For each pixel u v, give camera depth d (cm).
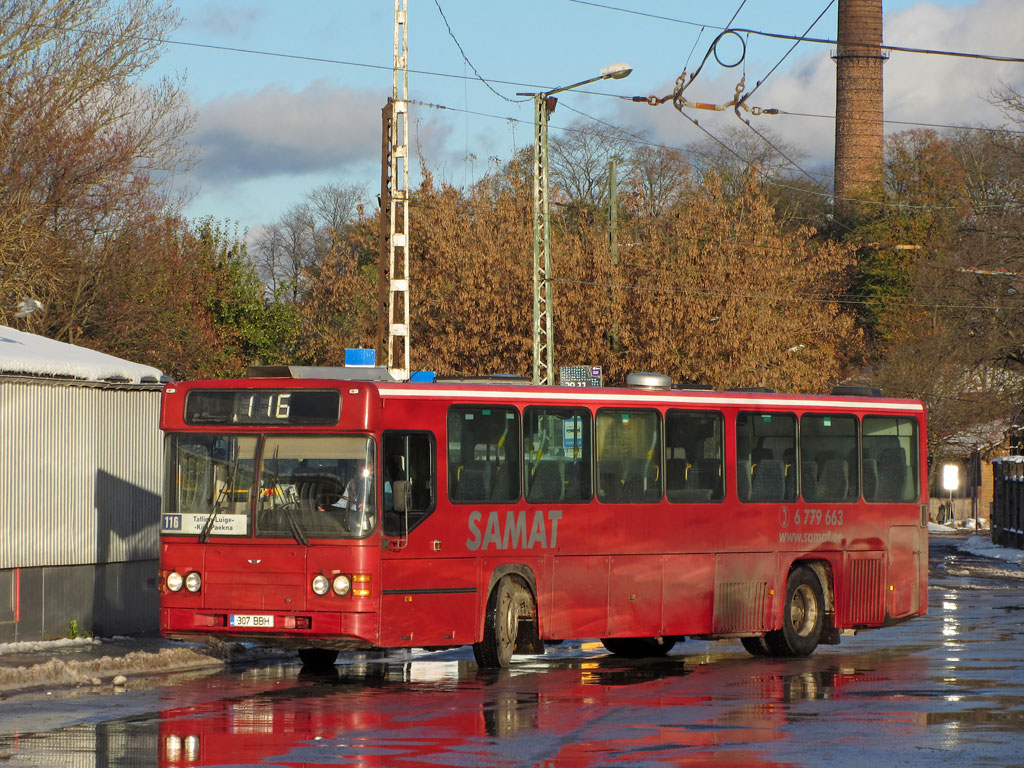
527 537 3391
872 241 17525
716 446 3828
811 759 2098
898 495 4266
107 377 3938
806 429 4047
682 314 10488
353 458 3084
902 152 18512
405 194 6178
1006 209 11994
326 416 3102
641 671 3412
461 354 10700
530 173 12025
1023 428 12412
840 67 19525
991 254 11444
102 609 3909
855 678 3219
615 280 10381
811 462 4053
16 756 2100
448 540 3225
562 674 3309
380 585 3070
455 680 3148
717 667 3531
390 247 6191
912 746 2216
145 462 4112
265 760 2080
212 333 9331
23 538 3600
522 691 2945
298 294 15438
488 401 3344
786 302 11344
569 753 2152
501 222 11088
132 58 7525
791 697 2852
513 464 3384
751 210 11712
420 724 2444
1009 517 10494
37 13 7256
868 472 4194
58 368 3716
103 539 3912
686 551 3725
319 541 3055
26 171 7250
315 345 11506
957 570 7962
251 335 10019
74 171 7412
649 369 10519
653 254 10931
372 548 3061
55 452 3728
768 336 10850
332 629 3034
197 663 3459
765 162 16388
